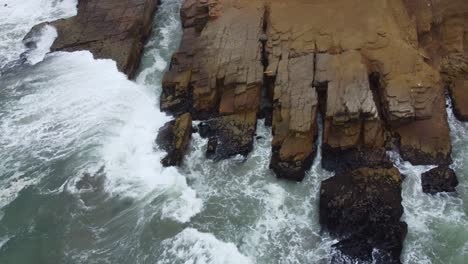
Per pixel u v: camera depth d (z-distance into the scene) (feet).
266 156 93.20
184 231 82.33
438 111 93.35
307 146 90.02
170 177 90.38
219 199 87.40
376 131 89.56
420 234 80.79
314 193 87.20
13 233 84.38
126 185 89.97
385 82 94.99
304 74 96.58
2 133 101.40
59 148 97.35
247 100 97.60
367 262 77.25
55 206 87.71
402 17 107.55
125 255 79.71
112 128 100.37
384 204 81.51
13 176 93.09
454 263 77.05
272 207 85.71
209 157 94.07
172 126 97.86
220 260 77.87
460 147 93.50
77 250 81.10
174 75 105.81
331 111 89.76
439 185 86.28
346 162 89.51
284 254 79.20
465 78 102.42
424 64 97.30
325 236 81.15
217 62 102.78
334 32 103.60
